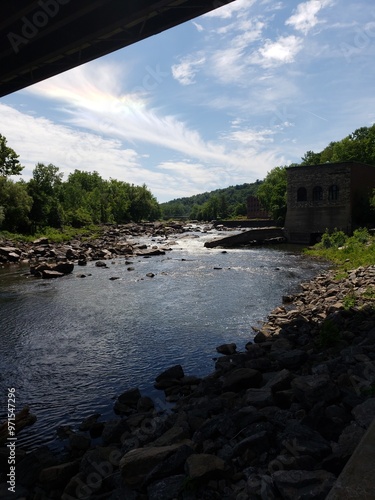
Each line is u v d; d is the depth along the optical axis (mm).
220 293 21156
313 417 6012
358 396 6746
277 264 32750
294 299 18812
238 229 90562
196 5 13258
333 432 5730
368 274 20391
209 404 7559
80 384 10148
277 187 69750
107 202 122375
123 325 15492
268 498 4316
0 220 55344
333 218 51062
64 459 6750
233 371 9086
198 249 50062
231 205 175625
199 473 4910
